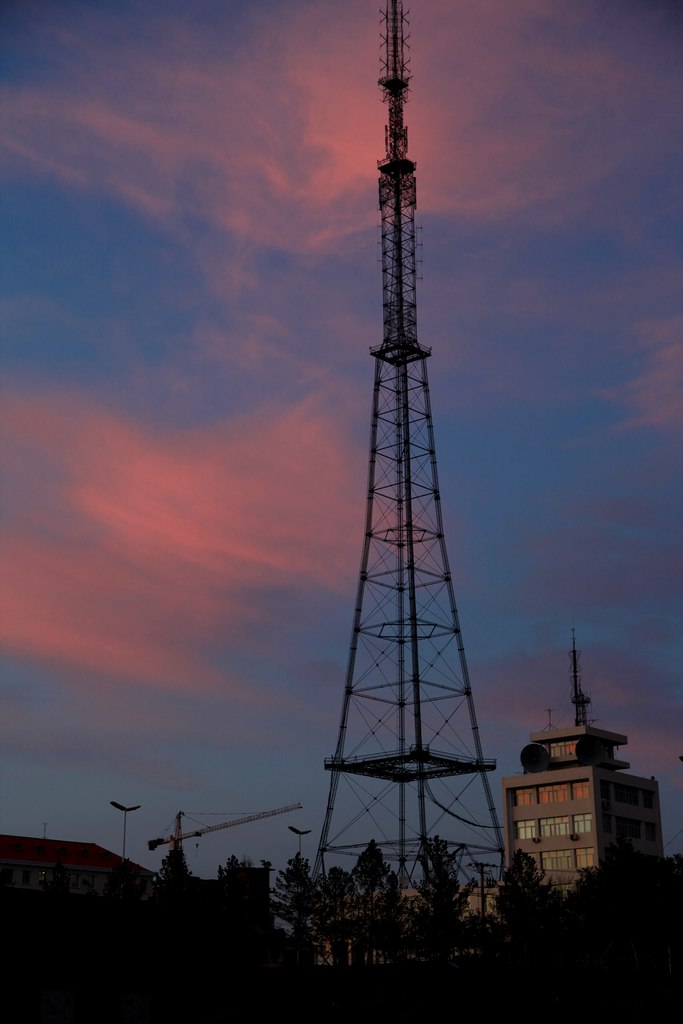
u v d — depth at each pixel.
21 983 61.81
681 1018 70.38
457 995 72.44
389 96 116.19
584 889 92.75
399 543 108.44
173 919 69.25
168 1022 66.00
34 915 64.81
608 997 73.81
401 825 104.31
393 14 116.69
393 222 113.56
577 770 146.12
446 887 92.50
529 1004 72.31
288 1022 68.00
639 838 148.25
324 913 95.12
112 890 114.25
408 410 110.81
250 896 104.38
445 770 105.12
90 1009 63.56
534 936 89.25
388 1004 71.06
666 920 87.31
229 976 70.00
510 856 148.38
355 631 107.56
